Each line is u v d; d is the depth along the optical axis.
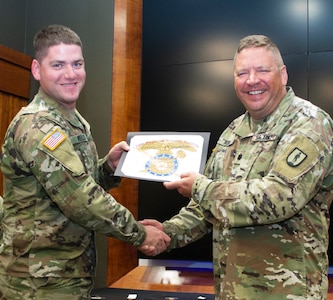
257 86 1.59
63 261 1.59
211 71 2.95
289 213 1.36
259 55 1.61
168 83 3.02
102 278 2.89
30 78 3.12
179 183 1.56
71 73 1.68
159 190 2.98
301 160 1.39
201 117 2.95
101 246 2.92
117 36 3.03
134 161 1.80
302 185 1.37
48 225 1.59
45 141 1.55
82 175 1.58
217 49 2.95
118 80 3.00
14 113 2.97
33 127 1.58
